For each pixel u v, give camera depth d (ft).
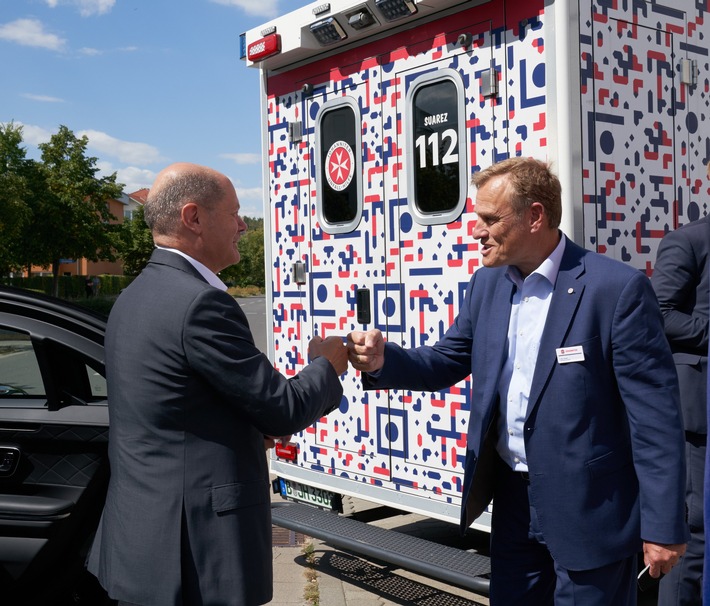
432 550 12.16
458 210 12.21
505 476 8.14
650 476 7.06
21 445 9.66
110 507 6.91
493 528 8.28
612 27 11.28
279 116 15.62
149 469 6.66
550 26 10.83
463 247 12.20
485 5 11.69
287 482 15.87
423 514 12.86
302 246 15.21
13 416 9.62
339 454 14.35
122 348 6.87
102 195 117.91
